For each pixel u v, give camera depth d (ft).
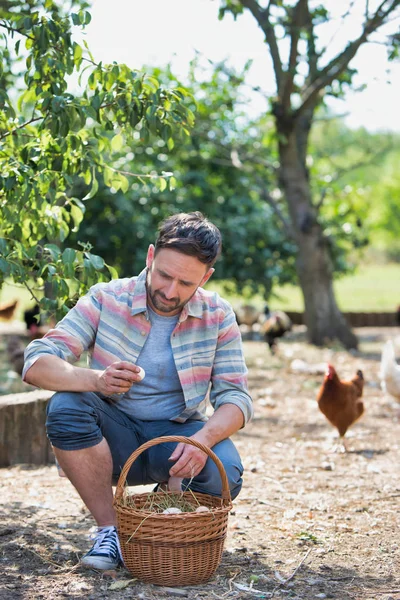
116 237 41.63
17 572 9.26
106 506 9.47
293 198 39.22
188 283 8.93
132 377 8.80
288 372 30.83
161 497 9.37
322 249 39.34
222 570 9.55
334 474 15.35
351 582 9.29
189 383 9.69
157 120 11.46
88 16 11.08
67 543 10.41
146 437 9.82
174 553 8.59
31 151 11.03
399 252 158.71
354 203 46.93
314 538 10.98
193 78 35.60
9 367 30.04
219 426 9.39
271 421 21.35
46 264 11.33
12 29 11.35
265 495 13.51
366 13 31.22
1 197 11.27
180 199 43.57
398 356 36.58
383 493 13.78
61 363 9.07
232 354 10.03
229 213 45.80
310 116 39.40
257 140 44.70
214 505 9.27
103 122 11.68
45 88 11.41
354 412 17.54
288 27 33.12
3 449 15.52
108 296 9.73
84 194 40.40
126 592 8.60
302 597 8.75
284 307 70.59
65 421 9.02
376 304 79.51
